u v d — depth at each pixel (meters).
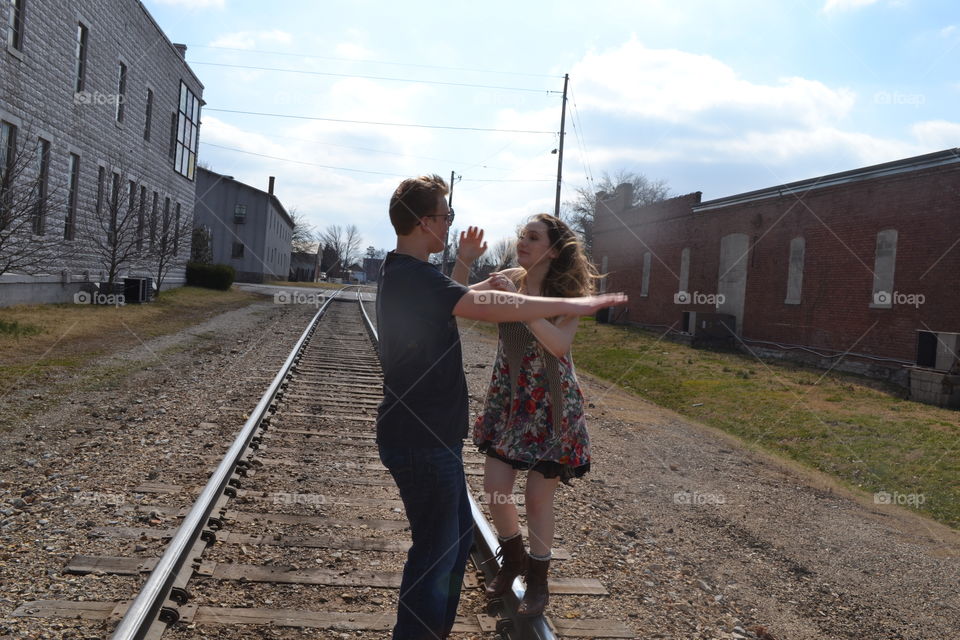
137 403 7.86
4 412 6.90
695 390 13.02
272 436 6.67
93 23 19.52
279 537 4.14
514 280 3.18
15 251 14.45
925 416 10.47
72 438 6.21
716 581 4.30
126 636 2.66
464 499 2.86
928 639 3.72
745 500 6.23
